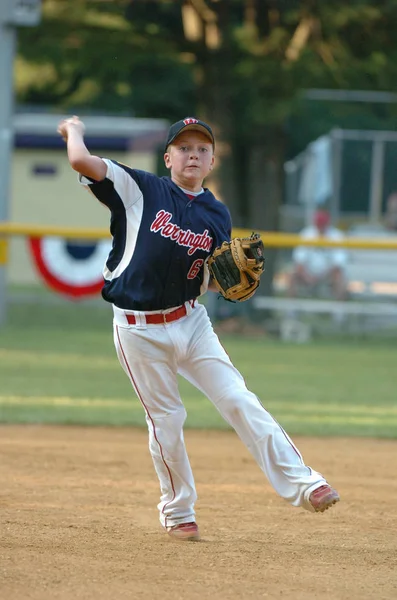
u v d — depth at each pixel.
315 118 86.88
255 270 17.41
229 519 20.50
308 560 17.09
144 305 17.34
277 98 64.81
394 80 66.56
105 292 17.78
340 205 67.19
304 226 77.19
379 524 20.36
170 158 17.62
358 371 49.31
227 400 17.48
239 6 69.94
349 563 16.95
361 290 65.69
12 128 64.81
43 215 97.56
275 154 68.88
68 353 52.84
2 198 64.56
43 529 18.80
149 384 17.83
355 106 68.38
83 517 20.12
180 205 17.41
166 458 18.22
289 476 17.11
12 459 26.70
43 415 34.34
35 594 14.42
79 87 80.38
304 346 60.34
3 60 63.91
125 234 17.36
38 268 62.31
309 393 41.44
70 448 28.72
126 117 100.31
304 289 66.06
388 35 65.94
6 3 62.84
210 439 31.19
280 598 14.64
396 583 15.72
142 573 15.83
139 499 22.22
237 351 56.28
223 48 65.69
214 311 65.94
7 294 67.62
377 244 57.53
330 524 20.27
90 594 14.52
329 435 32.38
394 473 26.50
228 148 68.00
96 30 65.69
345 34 66.19
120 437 31.03
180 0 65.88
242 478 25.11
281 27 65.69
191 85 89.06
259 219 68.94
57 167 97.31
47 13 64.88
